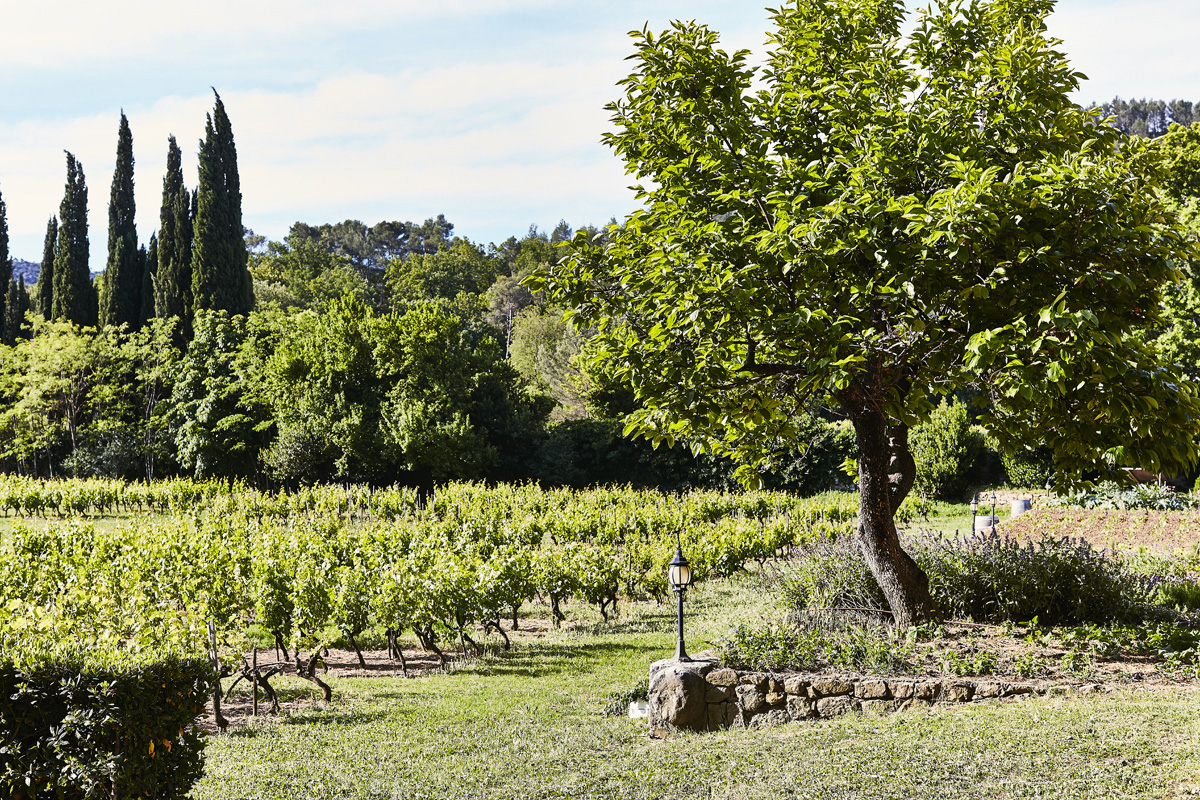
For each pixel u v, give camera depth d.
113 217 51.62
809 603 10.59
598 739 7.41
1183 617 9.37
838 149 8.47
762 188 7.82
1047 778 4.91
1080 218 6.84
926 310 7.29
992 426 8.70
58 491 30.45
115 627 9.64
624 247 8.73
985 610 9.65
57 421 43.94
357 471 39.38
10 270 53.41
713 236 7.94
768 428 8.81
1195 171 27.39
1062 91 8.50
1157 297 7.15
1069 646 8.10
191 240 49.28
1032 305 6.89
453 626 12.80
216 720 8.67
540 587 15.12
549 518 23.73
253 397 41.38
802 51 9.02
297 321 44.59
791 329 7.46
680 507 27.02
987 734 5.86
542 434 43.53
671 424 8.15
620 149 9.11
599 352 8.98
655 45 8.84
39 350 42.69
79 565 13.16
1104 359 6.43
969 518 29.33
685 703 7.54
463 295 74.56
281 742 7.73
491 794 5.80
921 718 6.59
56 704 4.87
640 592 17.72
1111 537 17.59
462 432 38.09
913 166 7.73
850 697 7.32
